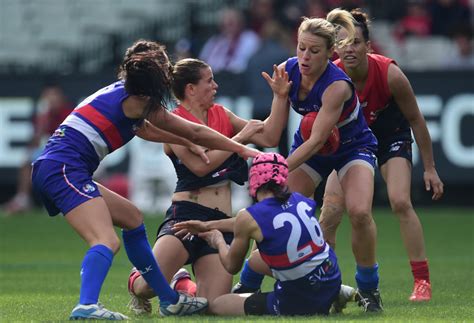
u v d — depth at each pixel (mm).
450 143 67500
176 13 84125
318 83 28859
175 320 25766
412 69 68500
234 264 27094
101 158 27188
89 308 25547
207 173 29406
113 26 86750
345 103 29219
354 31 30891
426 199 72562
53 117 68438
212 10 82625
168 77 26797
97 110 26797
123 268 44438
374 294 29125
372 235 28609
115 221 27281
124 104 26750
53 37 86750
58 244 54812
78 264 45938
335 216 31250
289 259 26094
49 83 70812
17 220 66625
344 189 29703
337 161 30188
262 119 67625
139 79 26328
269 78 29469
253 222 26125
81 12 87938
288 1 76125
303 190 30906
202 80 29828
